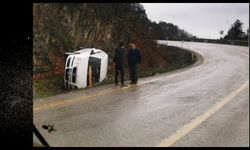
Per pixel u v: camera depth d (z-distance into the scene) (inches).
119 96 435.2
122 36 1006.4
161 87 539.5
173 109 361.4
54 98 399.5
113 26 970.1
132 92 476.1
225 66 984.3
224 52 1648.6
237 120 314.0
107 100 400.5
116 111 336.8
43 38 667.4
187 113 342.6
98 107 352.8
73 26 784.3
